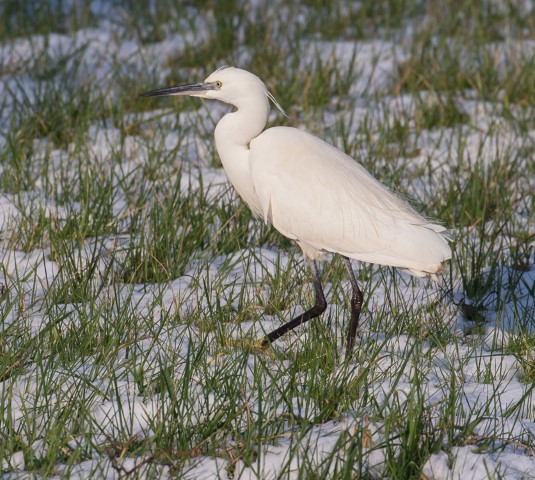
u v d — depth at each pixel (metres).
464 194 13.00
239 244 11.62
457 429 7.25
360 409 7.43
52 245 10.91
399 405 7.22
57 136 15.57
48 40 20.47
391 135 15.77
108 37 21.62
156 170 13.80
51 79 18.20
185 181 13.81
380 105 17.52
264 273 10.74
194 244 11.30
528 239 11.80
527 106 16.97
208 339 8.91
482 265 11.04
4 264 10.77
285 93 17.31
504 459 6.78
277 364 8.41
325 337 8.84
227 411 7.20
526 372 8.36
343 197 8.70
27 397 7.62
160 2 23.84
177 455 6.71
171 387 7.56
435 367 8.51
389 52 20.64
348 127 16.30
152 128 15.77
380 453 6.83
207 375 7.74
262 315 9.74
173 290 10.18
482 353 8.92
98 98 16.56
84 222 11.59
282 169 8.81
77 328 8.82
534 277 10.95
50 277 10.55
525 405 7.73
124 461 6.70
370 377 8.16
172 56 20.16
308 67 18.83
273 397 7.53
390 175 13.77
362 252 8.73
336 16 22.98
